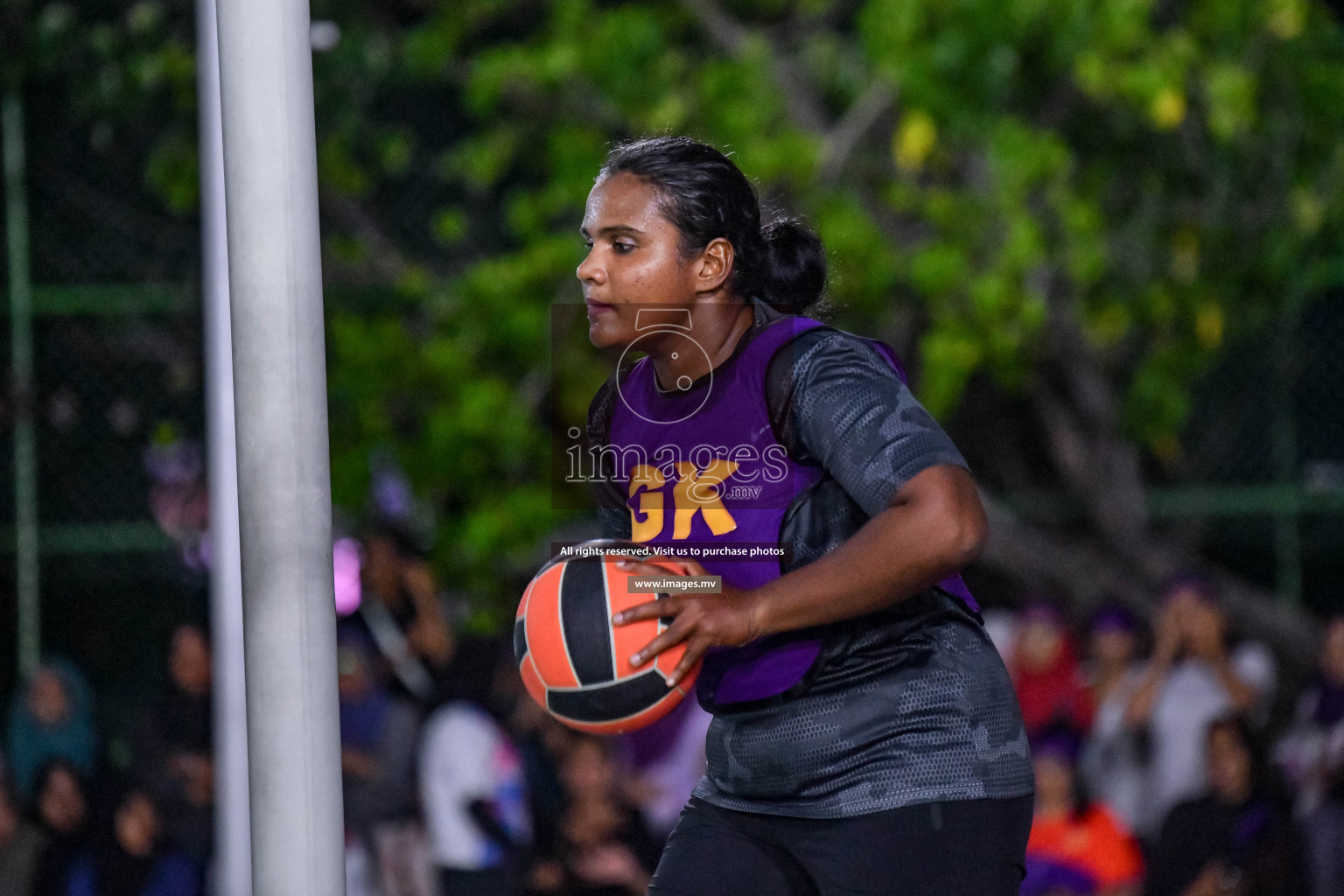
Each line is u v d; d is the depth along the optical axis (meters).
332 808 6.56
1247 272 23.09
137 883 18.23
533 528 20.69
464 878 16.64
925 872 7.11
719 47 23.67
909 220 23.34
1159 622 19.78
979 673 7.40
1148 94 20.70
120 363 22.62
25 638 21.73
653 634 7.13
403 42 22.70
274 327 6.59
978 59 20.61
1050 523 25.22
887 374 7.13
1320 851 17.64
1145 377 23.14
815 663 7.29
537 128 22.56
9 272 22.34
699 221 7.30
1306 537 25.05
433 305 21.53
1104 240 22.77
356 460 20.78
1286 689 23.55
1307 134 22.98
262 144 6.61
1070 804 17.56
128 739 20.28
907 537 6.50
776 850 7.63
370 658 17.58
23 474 21.86
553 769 18.08
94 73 22.02
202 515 21.89
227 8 6.64
